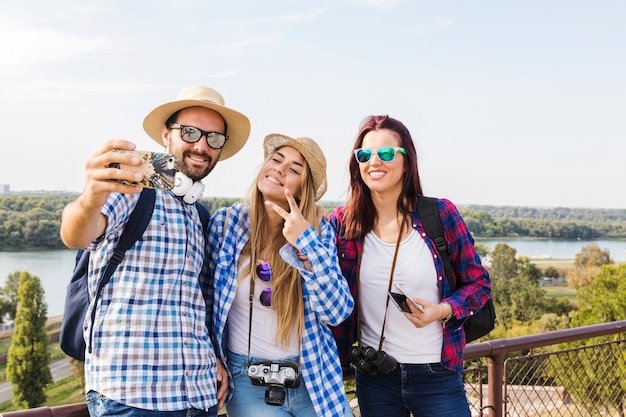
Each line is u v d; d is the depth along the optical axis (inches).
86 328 67.8
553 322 2062.0
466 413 91.3
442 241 90.7
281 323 81.2
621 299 1247.5
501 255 3063.5
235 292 82.7
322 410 81.3
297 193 86.8
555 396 131.1
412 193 94.7
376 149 90.5
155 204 71.2
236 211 87.5
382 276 91.4
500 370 117.0
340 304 78.4
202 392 70.3
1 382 2022.6
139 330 66.4
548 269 3459.6
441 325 90.5
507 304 2361.0
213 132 79.7
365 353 88.4
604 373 139.7
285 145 86.8
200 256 75.9
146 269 68.5
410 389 89.7
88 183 58.4
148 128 85.4
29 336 1866.4
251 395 81.3
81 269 69.4
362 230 94.4
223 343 80.4
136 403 64.6
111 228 65.5
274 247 85.2
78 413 73.0
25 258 3314.5
